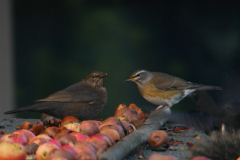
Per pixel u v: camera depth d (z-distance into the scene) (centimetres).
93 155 475
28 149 514
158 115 814
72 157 462
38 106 842
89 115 883
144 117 880
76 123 707
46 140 545
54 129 655
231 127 501
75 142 532
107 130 607
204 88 918
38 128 728
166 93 989
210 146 505
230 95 542
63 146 497
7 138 558
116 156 519
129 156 593
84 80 909
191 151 514
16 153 487
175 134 773
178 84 981
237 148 494
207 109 511
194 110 512
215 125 503
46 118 855
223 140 500
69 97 850
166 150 637
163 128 811
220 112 512
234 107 529
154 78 1010
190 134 772
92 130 629
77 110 857
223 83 546
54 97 848
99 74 884
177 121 469
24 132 609
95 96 872
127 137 607
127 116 789
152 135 652
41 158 497
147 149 644
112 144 587
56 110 848
